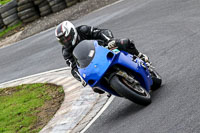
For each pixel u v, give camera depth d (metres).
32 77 39.75
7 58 55.88
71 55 21.30
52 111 26.89
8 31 77.50
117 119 19.86
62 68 38.75
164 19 41.75
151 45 33.41
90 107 24.08
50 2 77.50
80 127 21.52
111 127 19.05
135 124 17.78
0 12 78.81
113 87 18.30
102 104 23.69
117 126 18.70
